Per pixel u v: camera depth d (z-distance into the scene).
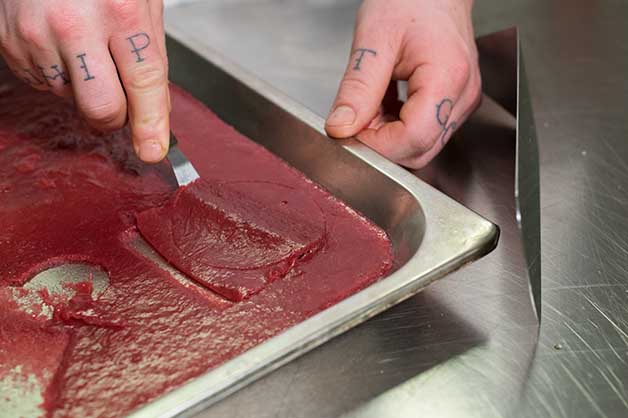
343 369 0.68
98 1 0.78
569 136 1.01
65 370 0.66
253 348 0.62
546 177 0.93
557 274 0.77
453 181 0.93
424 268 0.69
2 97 1.02
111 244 0.79
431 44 0.94
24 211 0.84
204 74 1.05
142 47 0.80
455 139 1.01
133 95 0.81
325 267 0.77
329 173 0.88
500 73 1.04
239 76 1.01
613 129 1.03
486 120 1.04
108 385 0.64
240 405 0.65
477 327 0.72
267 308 0.71
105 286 0.75
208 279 0.74
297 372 0.68
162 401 0.58
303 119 0.92
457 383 0.66
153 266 0.76
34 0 0.79
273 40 1.28
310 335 0.63
